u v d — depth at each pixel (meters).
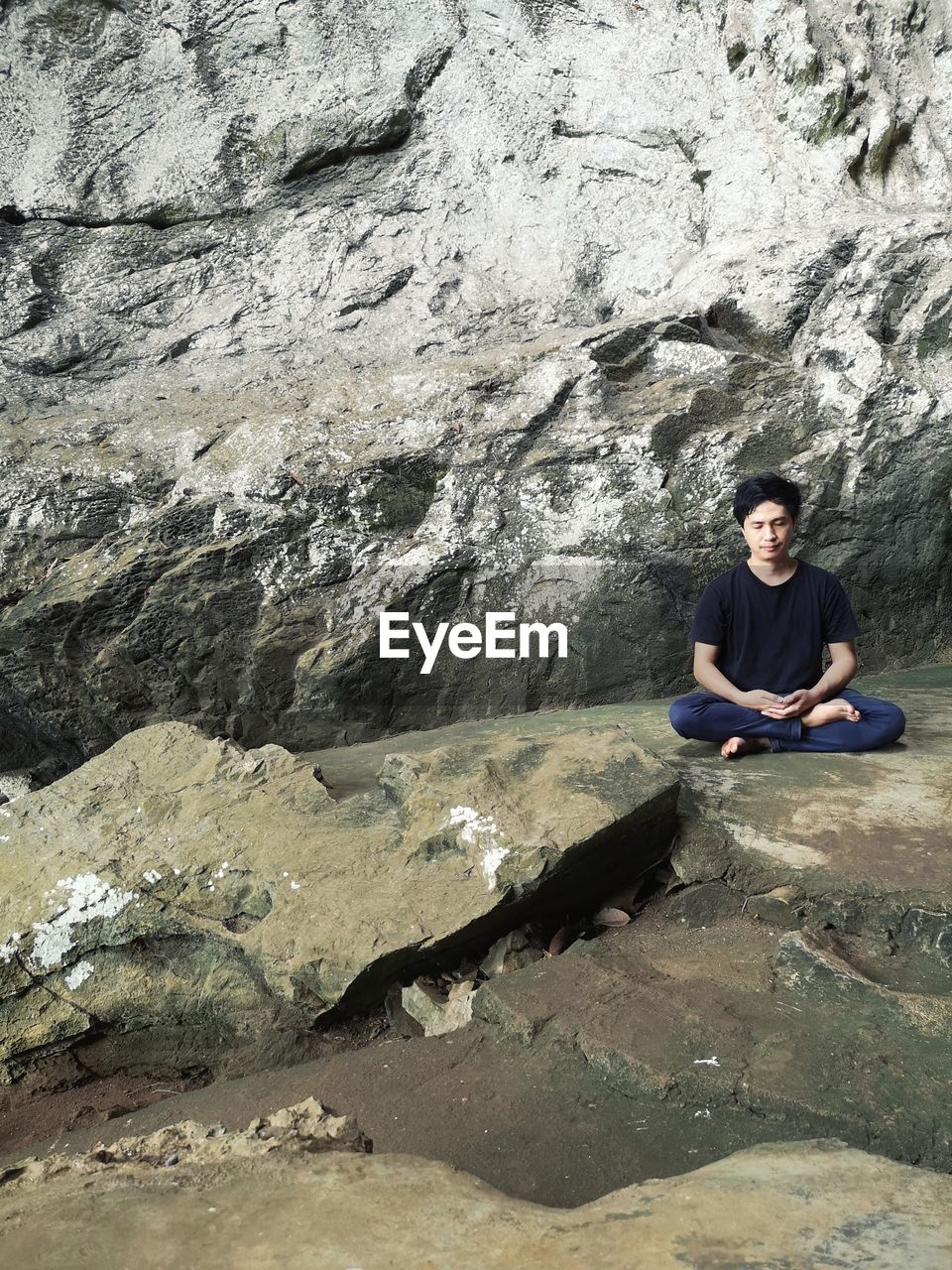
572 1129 2.11
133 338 6.66
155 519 5.39
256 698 5.37
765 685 4.04
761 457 5.75
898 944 2.87
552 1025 2.48
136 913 3.23
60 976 3.22
